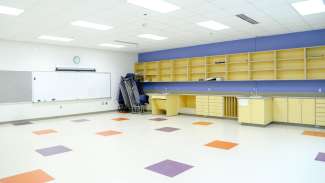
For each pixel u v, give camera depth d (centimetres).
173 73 1005
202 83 927
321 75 668
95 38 781
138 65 1145
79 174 339
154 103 971
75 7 468
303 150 445
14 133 616
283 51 731
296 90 714
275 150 447
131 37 773
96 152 445
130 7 473
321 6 478
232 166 365
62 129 666
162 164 377
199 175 331
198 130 640
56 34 711
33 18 538
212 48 890
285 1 446
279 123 728
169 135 582
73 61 941
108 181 314
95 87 1009
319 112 641
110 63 1064
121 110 1076
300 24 617
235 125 710
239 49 822
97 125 726
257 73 780
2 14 507
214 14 525
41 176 333
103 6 464
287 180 310
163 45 934
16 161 397
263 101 676
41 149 468
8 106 783
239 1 445
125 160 398
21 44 809
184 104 986
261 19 566
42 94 857
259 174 331
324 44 663
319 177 318
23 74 813
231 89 849
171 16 538
